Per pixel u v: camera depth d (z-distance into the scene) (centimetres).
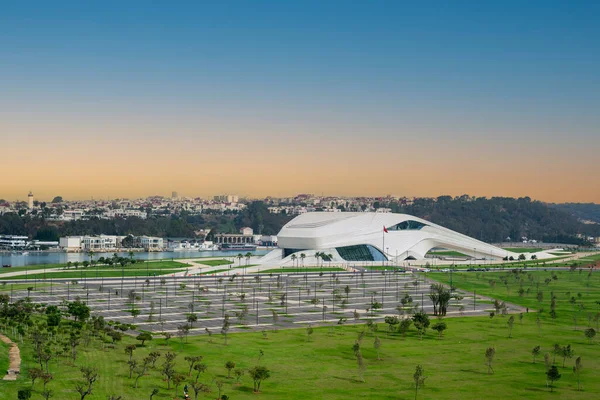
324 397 13638
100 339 18275
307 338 19825
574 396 14075
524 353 18275
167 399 13012
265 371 14238
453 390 14338
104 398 12644
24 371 14175
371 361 17025
